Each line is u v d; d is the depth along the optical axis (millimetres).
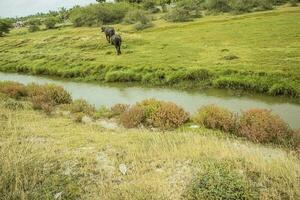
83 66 31531
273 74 22078
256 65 24422
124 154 10664
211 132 14320
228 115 15008
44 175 9070
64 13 114438
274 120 13617
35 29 81875
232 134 13977
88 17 78375
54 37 51938
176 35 44344
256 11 62062
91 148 11266
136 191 8141
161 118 15711
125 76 27234
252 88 21422
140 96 23109
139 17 61812
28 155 10070
